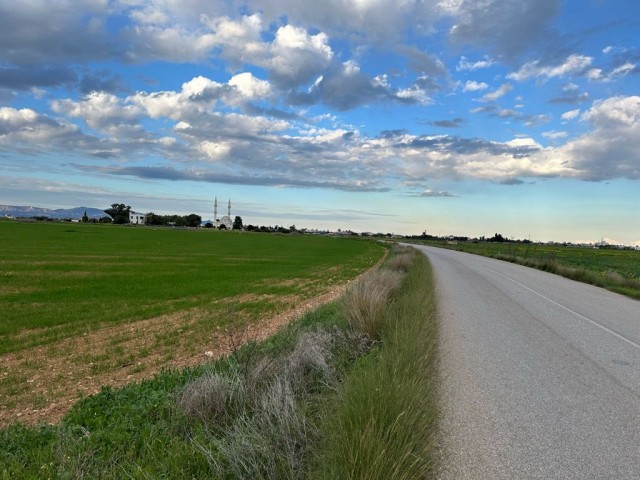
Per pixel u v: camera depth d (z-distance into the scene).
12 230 78.00
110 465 3.87
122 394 5.83
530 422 5.07
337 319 9.82
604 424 5.05
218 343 9.75
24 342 9.95
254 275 26.03
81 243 54.72
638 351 8.62
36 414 5.83
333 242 97.62
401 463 3.33
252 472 3.48
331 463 3.42
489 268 30.62
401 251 41.72
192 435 4.45
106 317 12.74
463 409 5.45
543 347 8.74
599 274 26.38
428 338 7.43
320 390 5.52
